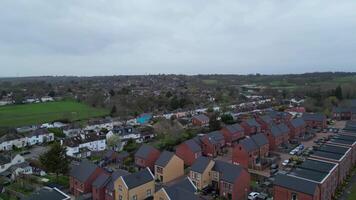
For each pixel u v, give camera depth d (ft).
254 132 312.29
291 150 258.98
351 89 527.40
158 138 307.58
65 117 426.51
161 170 193.36
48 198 138.92
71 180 184.55
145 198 162.81
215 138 257.75
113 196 160.66
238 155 216.54
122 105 482.28
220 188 169.27
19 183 192.13
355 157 223.51
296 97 576.61
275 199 150.20
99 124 379.35
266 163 217.97
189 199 131.64
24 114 447.42
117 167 226.38
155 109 488.44
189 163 223.71
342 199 162.61
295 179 148.15
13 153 276.82
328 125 369.09
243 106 496.64
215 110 457.68
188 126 353.92
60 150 198.39
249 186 173.47
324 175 157.48
